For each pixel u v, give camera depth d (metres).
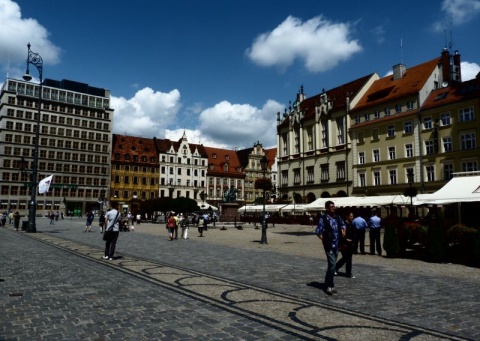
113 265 13.25
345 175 59.12
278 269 12.98
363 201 33.56
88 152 99.94
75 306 7.55
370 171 55.34
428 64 54.59
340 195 60.19
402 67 57.38
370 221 18.42
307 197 66.44
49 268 12.28
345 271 12.59
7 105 91.56
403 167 50.97
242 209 60.59
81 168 98.56
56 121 97.38
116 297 8.37
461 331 6.29
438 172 46.72
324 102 63.94
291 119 71.25
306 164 66.94
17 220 36.31
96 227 43.53
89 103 102.44
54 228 40.09
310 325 6.54
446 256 15.31
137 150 105.44
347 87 65.06
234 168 115.44
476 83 44.69
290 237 31.38
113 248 14.96
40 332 5.98
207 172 110.56
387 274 12.18
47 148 95.19
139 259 15.21
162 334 5.95
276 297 8.66
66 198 95.81
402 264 14.81
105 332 6.02
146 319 6.73
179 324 6.47
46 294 8.56
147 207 65.81
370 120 56.41
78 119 100.50
